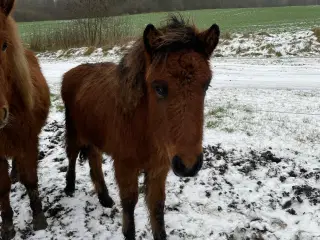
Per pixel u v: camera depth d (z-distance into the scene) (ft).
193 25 4.03
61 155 8.46
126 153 4.82
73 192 7.07
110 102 5.09
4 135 5.30
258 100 12.88
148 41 3.78
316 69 18.44
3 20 4.65
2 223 5.86
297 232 5.63
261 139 8.91
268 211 6.18
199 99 3.61
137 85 4.29
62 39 30.45
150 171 4.99
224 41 25.25
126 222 5.36
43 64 23.86
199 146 3.63
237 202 6.47
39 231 6.00
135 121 4.55
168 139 3.71
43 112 6.35
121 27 31.60
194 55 3.63
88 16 30.17
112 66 6.07
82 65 6.88
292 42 23.50
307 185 6.73
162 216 5.45
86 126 5.97
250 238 5.53
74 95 6.50
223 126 9.90
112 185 7.27
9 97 5.10
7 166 5.70
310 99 12.84
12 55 5.04
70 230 5.96
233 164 7.68
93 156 6.38
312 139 8.90
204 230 5.82
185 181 7.14
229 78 17.20
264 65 20.04
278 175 7.21
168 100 3.63
